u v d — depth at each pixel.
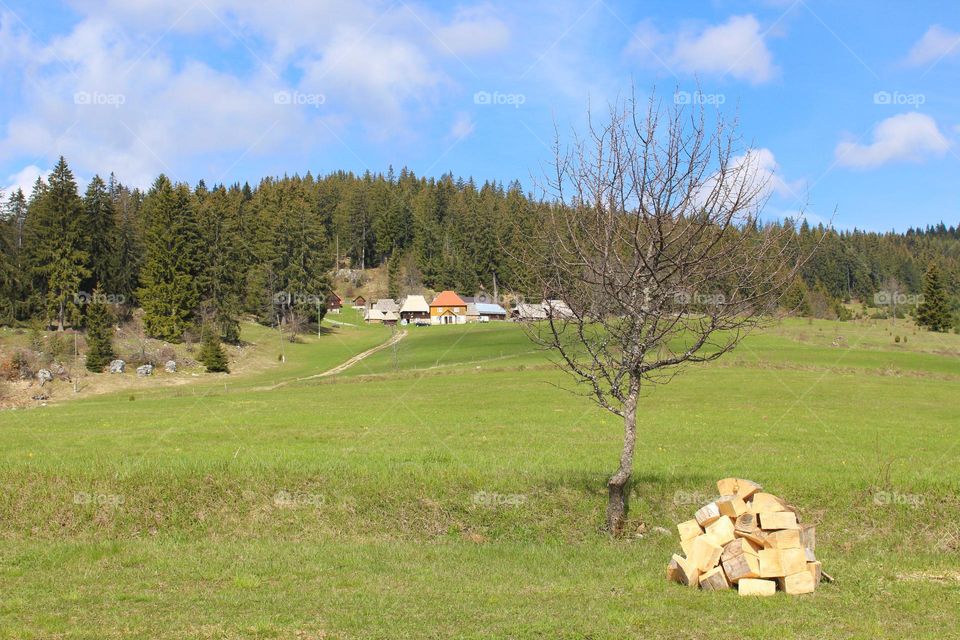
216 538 16.66
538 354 85.06
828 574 13.43
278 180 187.25
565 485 18.48
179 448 26.23
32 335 80.75
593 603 11.60
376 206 196.38
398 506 17.80
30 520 17.20
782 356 71.81
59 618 10.68
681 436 30.70
